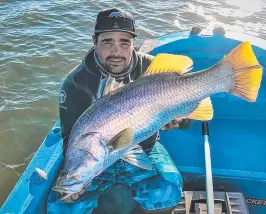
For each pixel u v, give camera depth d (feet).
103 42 3.77
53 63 9.67
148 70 3.38
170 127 3.85
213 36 6.20
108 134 3.28
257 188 4.65
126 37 3.76
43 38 10.89
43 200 4.09
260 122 5.81
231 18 12.80
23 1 13.44
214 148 5.32
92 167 3.23
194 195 4.34
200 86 3.35
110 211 4.31
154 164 4.18
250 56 3.27
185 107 3.41
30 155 6.84
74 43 10.71
